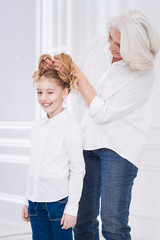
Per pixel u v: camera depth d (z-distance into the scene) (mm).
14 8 3957
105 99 1642
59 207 1503
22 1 3885
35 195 1512
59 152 1512
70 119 1583
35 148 1554
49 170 1499
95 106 1593
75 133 1531
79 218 1818
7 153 3941
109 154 1638
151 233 2916
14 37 3943
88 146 1671
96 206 1836
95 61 1778
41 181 1503
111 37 1589
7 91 4004
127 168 1630
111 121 1640
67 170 1541
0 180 3939
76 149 1518
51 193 1490
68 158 1540
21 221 3586
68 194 1518
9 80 3982
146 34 1517
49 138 1531
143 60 1497
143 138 1644
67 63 1588
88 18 3293
